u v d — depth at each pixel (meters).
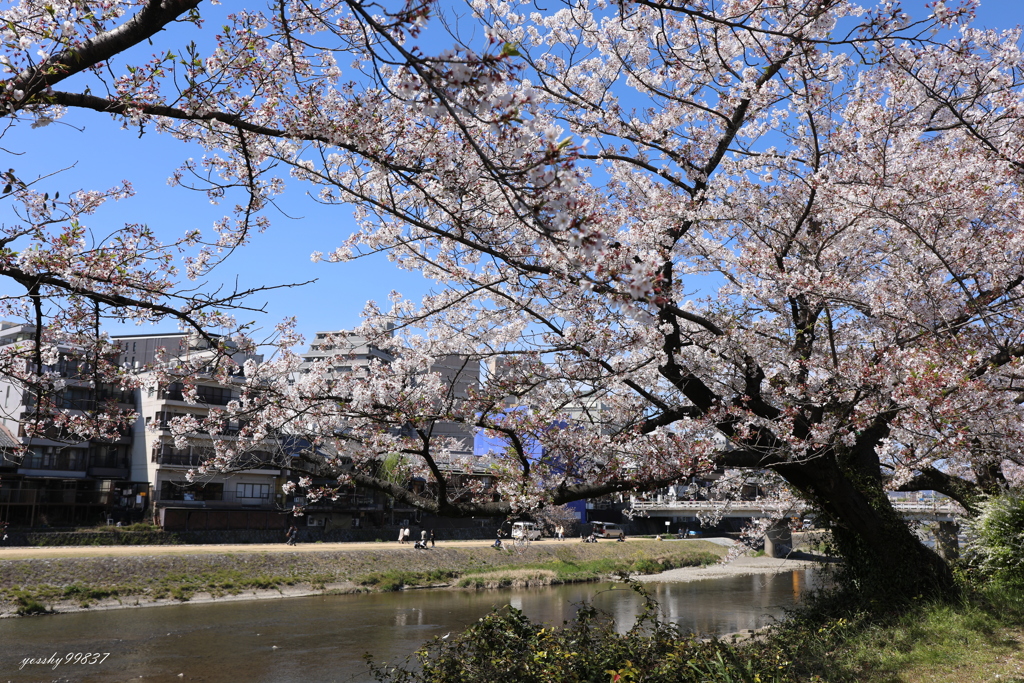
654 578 37.38
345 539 41.09
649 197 9.53
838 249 10.05
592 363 9.03
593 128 8.73
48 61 4.26
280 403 7.94
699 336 10.16
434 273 9.27
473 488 9.69
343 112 5.38
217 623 22.19
